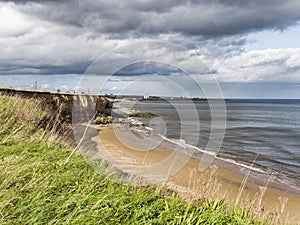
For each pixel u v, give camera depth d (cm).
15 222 347
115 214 394
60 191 446
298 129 3884
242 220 402
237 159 1714
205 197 477
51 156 619
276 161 1798
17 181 445
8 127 805
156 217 405
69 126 1107
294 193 1112
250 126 4188
